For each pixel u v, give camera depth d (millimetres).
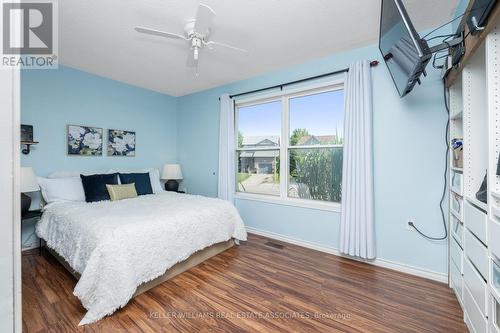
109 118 3664
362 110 2518
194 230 2406
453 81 1906
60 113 3139
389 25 1542
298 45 2557
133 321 1651
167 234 2146
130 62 2996
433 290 2061
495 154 1197
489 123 1201
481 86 1527
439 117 2225
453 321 1668
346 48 2633
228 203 3002
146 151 4195
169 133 4586
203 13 1690
